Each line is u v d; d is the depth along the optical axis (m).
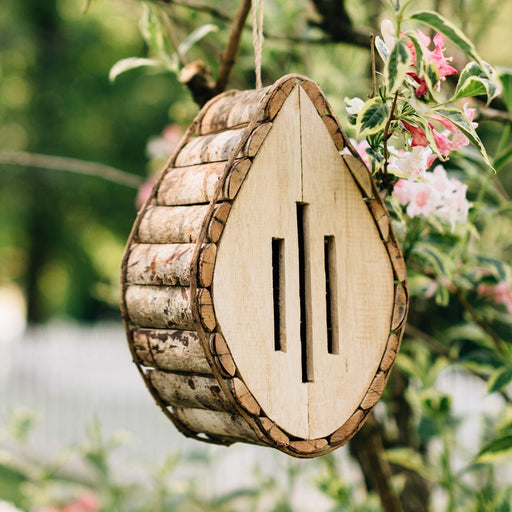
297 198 1.71
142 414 9.18
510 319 2.92
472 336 3.00
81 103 16.22
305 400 1.71
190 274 1.63
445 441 2.81
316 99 1.75
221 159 1.77
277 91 1.70
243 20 2.23
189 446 6.49
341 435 1.75
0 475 5.81
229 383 1.62
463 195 2.20
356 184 1.79
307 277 1.73
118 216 16.95
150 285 1.82
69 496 4.09
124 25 15.55
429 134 1.70
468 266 2.57
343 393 1.76
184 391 1.80
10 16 16.72
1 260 20.69
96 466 3.99
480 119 2.45
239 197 1.65
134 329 1.88
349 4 3.27
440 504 3.65
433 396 2.75
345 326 1.77
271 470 4.70
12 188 16.50
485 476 3.22
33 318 18.17
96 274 19.20
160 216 1.84
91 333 17.91
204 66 2.37
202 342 1.61
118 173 3.14
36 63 16.50
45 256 18.22
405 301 1.84
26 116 16.50
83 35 16.00
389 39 1.72
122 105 16.16
